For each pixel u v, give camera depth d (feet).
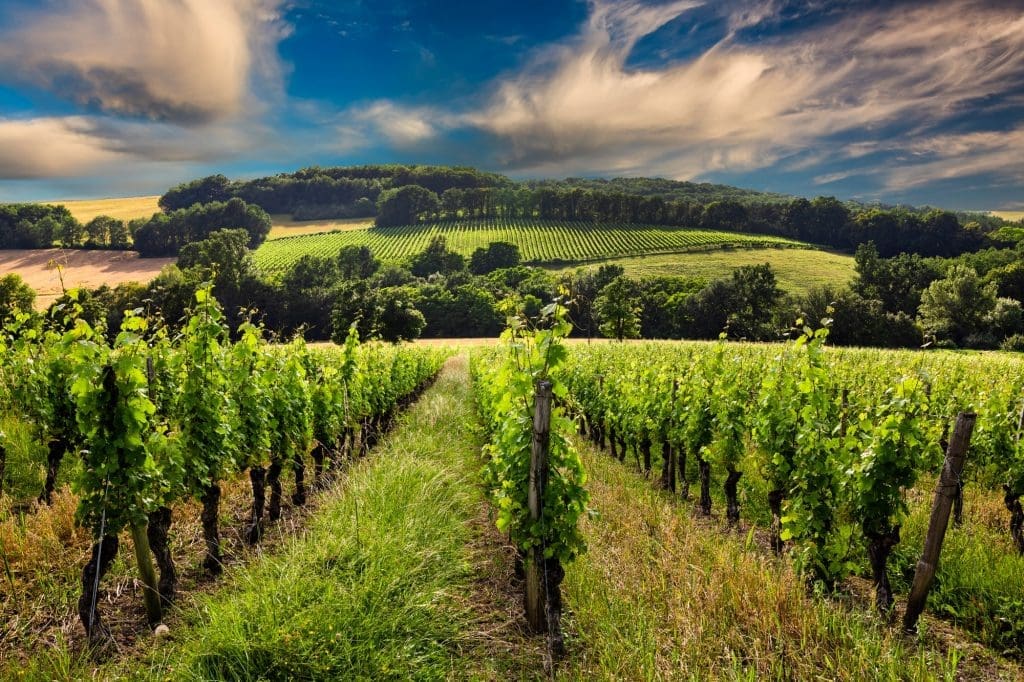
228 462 18.52
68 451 23.90
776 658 12.80
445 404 49.78
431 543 18.43
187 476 16.90
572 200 438.81
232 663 12.39
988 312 178.50
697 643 13.12
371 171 626.23
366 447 34.58
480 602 16.46
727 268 287.69
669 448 30.09
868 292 211.82
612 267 240.32
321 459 28.68
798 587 15.67
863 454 16.42
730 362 32.71
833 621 14.10
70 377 22.02
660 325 206.59
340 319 163.22
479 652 13.98
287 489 26.86
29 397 22.63
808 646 13.57
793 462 20.39
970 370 43.57
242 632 12.91
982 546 19.48
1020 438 21.56
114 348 14.07
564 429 14.61
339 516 19.38
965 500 25.53
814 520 17.25
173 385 20.51
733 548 19.06
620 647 13.39
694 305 203.00
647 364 40.98
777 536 20.72
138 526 14.34
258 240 382.22
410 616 14.28
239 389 20.89
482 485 26.03
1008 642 14.53
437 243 317.01
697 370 31.01
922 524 21.52
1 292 127.13
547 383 14.02
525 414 15.24
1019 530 21.16
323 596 14.25
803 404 21.03
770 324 186.91
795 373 22.89
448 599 15.89
